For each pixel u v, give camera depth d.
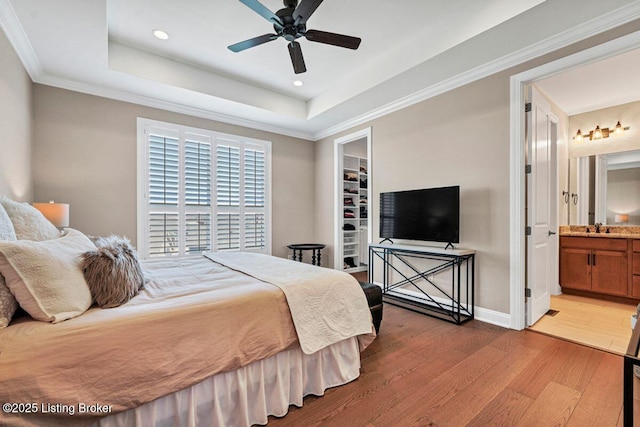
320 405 1.64
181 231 3.89
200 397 1.35
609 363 2.07
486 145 2.87
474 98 2.97
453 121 3.15
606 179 3.91
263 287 1.66
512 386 1.79
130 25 2.66
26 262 1.13
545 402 1.64
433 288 3.39
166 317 1.26
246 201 4.52
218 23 2.62
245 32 2.76
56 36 2.39
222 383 1.41
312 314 1.70
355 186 5.79
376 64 3.28
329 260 5.09
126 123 3.51
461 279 3.12
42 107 3.01
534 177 2.77
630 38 2.03
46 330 1.06
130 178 3.53
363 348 2.01
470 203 3.00
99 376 1.07
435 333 2.60
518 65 2.64
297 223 5.14
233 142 4.39
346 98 3.71
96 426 1.12
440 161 3.27
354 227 5.65
